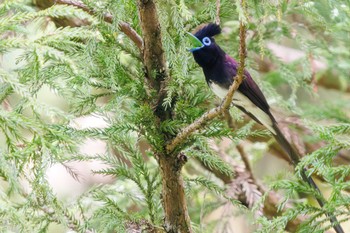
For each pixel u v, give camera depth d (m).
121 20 6.37
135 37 6.48
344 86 13.88
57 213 5.74
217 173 11.20
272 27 10.52
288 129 11.97
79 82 6.42
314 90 11.60
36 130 5.27
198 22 6.85
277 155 12.57
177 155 6.35
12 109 6.61
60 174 11.77
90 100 6.57
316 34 11.14
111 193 7.98
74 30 5.61
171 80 6.31
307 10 8.70
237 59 9.41
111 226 6.72
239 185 11.09
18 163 5.50
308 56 11.01
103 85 6.55
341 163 11.62
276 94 10.49
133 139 7.06
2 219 5.59
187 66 6.54
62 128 6.13
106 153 7.54
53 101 10.80
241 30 5.43
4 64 7.59
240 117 7.62
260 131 6.66
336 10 9.38
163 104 6.04
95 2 6.38
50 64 6.52
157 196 7.54
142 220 6.64
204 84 6.97
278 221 6.73
